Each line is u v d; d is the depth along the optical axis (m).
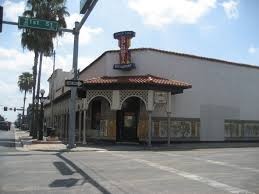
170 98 31.73
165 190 11.30
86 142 33.44
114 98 31.42
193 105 35.84
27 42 45.06
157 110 33.56
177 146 31.14
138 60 33.75
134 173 14.66
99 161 18.66
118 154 23.06
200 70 36.50
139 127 32.94
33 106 49.69
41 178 12.99
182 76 35.31
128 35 33.47
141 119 32.91
